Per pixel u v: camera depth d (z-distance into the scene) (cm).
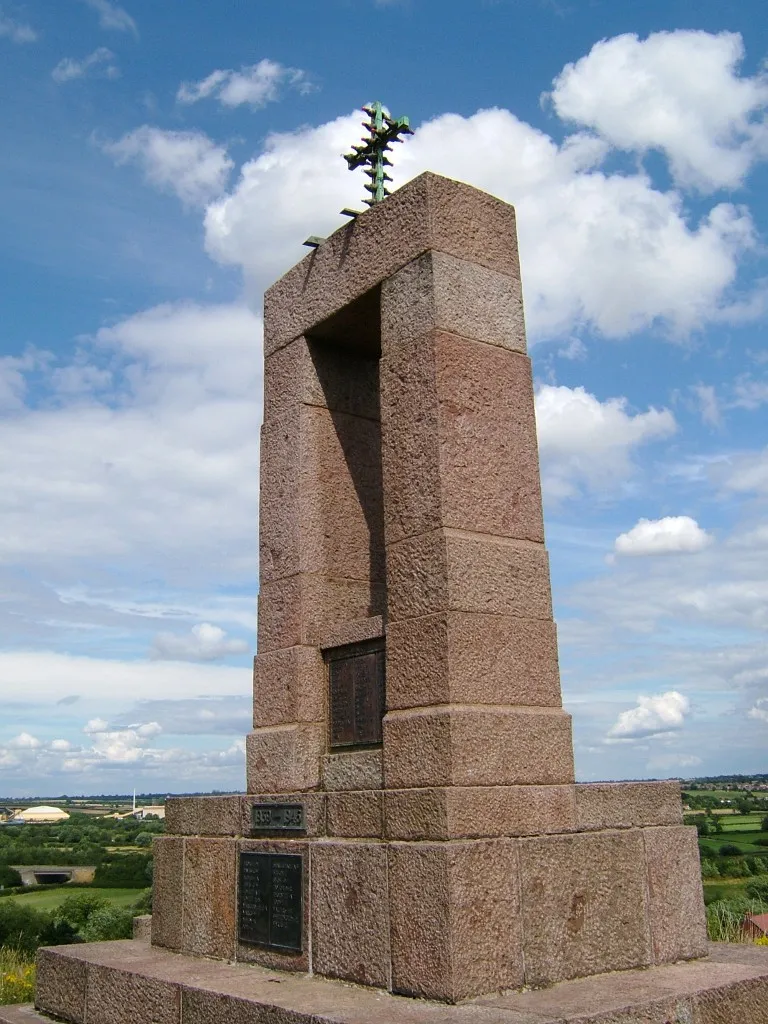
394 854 525
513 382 628
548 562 607
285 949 589
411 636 568
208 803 685
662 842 593
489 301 631
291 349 737
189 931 671
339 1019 450
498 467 603
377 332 727
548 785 556
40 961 700
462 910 492
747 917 1020
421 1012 462
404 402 610
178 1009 550
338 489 720
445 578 555
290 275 752
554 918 528
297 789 633
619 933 555
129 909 2552
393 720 562
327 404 731
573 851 547
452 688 538
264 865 618
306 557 690
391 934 518
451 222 628
